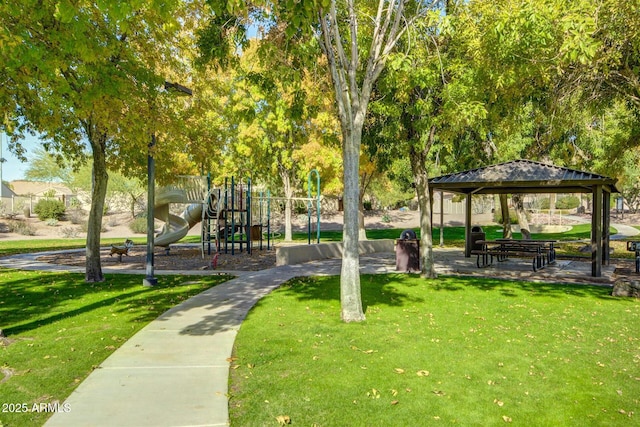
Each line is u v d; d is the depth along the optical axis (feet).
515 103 43.24
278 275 45.16
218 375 17.16
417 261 48.91
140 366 18.03
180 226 75.82
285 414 14.05
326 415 14.06
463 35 37.32
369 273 47.21
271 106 80.33
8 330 23.70
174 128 37.88
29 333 23.08
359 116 26.78
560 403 15.26
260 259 62.13
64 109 34.37
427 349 20.85
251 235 77.82
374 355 19.90
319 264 55.57
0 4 19.33
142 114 33.55
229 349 20.42
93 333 22.91
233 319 26.16
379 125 44.34
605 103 45.01
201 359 18.99
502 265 55.01
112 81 26.40
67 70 28.84
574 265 55.16
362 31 36.73
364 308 29.89
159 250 77.92
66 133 38.19
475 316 27.76
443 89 35.29
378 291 36.27
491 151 82.02
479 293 35.55
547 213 187.32
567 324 25.86
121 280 42.19
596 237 45.44
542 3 27.81
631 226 139.13
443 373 17.83
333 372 17.72
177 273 46.93
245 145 84.69
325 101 68.44
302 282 40.47
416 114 38.63
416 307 30.32
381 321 26.20
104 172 41.34
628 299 33.32
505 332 24.07
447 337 22.99
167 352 19.89
